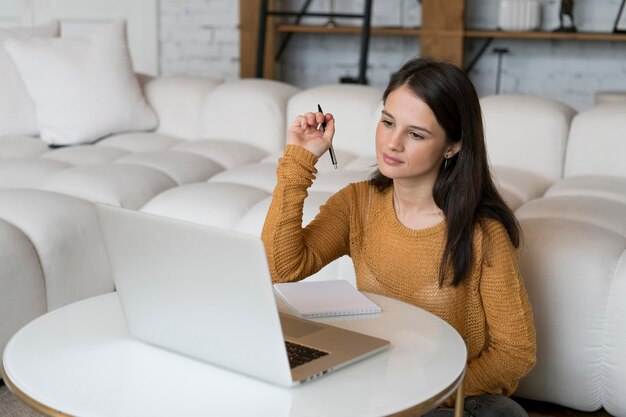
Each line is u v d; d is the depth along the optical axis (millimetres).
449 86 1534
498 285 1586
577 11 5348
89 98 3678
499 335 1603
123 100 3754
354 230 1763
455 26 5090
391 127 1571
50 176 3023
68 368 1314
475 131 1580
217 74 5840
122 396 1219
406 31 5223
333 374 1291
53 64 3656
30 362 1337
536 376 2229
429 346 1410
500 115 3068
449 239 1595
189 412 1168
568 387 2199
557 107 3053
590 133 2906
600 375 2164
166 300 1317
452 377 1291
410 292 1669
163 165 3203
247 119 3650
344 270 2479
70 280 2619
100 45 3762
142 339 1412
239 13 5566
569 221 2314
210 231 1197
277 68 5855
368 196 1768
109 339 1433
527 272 2211
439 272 1615
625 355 2117
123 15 5809
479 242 1592
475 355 1672
